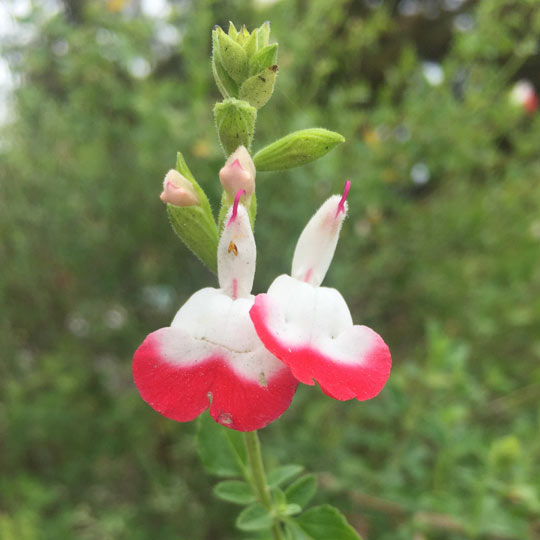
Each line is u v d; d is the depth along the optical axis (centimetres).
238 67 7
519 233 26
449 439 15
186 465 21
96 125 22
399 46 31
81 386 23
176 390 6
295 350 6
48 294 24
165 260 24
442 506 14
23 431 21
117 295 24
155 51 25
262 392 6
